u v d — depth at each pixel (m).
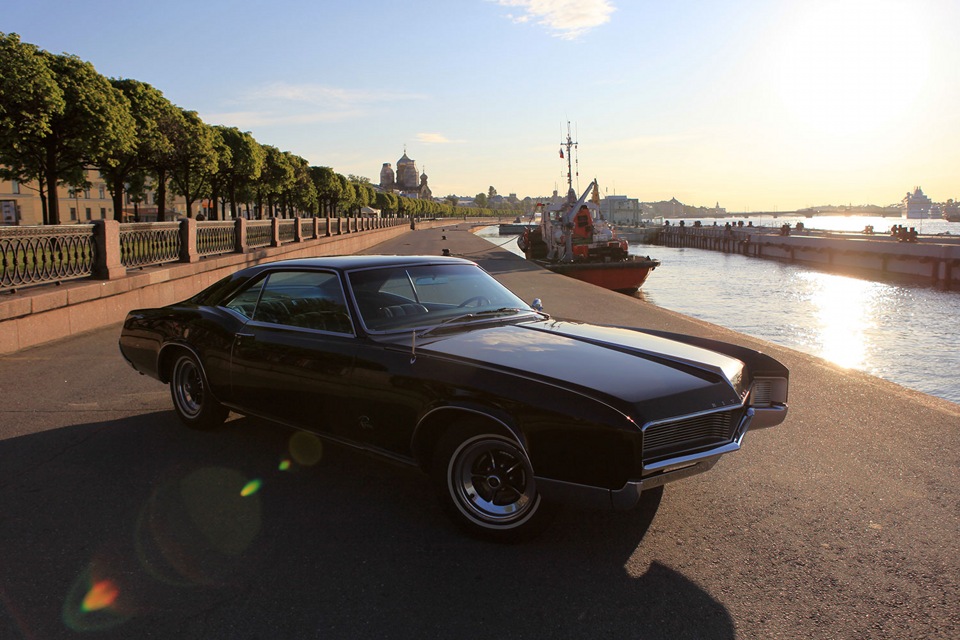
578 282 18.14
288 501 3.66
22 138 17.09
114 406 5.61
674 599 2.69
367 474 4.08
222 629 2.50
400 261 4.22
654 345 3.65
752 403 3.55
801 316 24.36
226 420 5.16
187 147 24.23
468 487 3.21
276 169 36.66
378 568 2.95
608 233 31.75
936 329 21.39
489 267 23.86
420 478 4.03
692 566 2.96
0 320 7.88
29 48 16.19
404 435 3.35
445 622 2.54
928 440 4.66
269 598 2.71
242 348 4.22
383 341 3.52
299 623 2.54
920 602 2.65
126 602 2.68
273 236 22.06
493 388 2.98
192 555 3.07
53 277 9.44
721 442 3.06
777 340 19.48
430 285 4.15
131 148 20.25
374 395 3.43
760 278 39.59
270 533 3.28
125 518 3.45
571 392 2.84
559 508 3.06
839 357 16.86
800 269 46.09
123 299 10.77
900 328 21.61
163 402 5.74
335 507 3.59
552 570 2.93
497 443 3.04
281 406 4.00
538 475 2.87
